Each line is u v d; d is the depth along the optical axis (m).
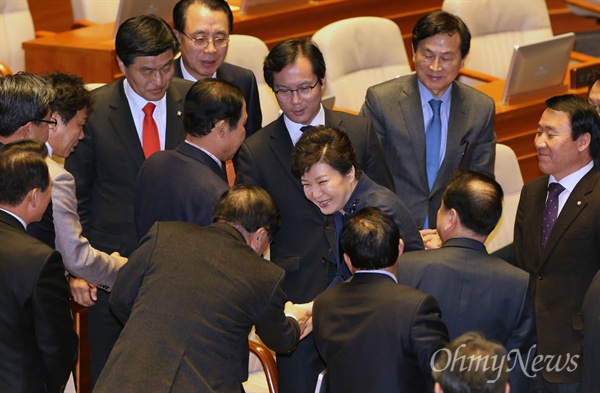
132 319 10.91
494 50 24.09
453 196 11.48
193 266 11.08
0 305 10.71
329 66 20.66
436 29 14.84
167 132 14.11
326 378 11.00
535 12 24.39
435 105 15.46
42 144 11.48
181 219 12.25
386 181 13.88
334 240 13.16
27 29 21.94
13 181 10.96
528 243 13.73
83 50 20.58
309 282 13.26
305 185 12.03
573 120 13.27
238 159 13.62
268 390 13.72
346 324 10.68
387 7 26.20
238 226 11.48
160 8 20.56
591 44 31.56
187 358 10.71
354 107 21.03
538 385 13.27
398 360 10.35
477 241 11.48
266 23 23.61
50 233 12.28
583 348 11.23
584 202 13.23
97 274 12.98
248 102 15.82
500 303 11.18
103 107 13.90
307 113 13.34
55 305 10.89
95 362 14.27
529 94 21.00
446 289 11.25
